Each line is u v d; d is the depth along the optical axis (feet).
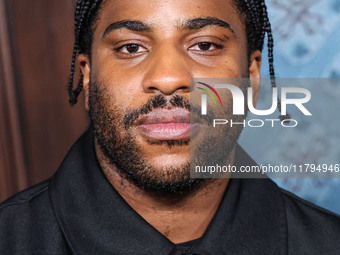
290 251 2.90
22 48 5.22
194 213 2.63
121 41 2.44
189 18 2.38
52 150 5.41
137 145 2.36
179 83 2.28
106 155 2.60
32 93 5.30
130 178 2.49
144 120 2.36
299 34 5.44
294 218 3.06
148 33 2.39
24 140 5.31
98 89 2.53
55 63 5.32
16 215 2.79
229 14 2.54
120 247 2.51
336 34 5.41
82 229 2.59
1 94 5.16
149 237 2.51
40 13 5.24
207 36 2.44
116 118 2.42
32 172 5.37
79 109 5.36
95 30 2.64
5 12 5.09
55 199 2.74
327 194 5.62
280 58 5.44
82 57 2.95
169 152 2.34
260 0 2.91
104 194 2.63
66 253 2.67
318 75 5.47
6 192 5.29
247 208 2.79
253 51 2.91
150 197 2.54
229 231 2.66
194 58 2.46
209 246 2.58
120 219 2.56
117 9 2.45
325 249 2.95
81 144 2.94
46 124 5.37
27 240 2.68
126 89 2.39
